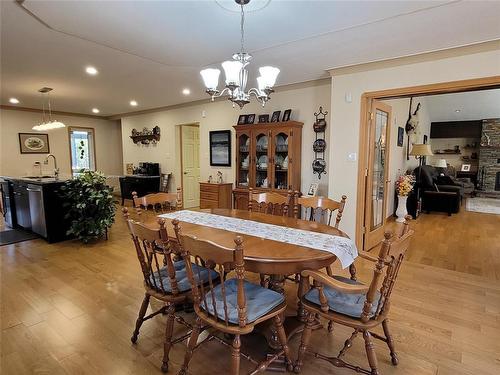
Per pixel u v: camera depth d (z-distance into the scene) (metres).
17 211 4.99
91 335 2.14
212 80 2.30
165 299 1.83
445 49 3.05
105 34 2.71
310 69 3.83
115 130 8.81
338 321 1.64
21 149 7.10
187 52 3.19
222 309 1.65
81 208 4.13
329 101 4.38
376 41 2.87
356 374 1.78
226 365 1.86
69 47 3.07
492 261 3.63
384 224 4.55
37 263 3.49
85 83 4.62
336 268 3.33
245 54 2.37
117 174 8.91
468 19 2.39
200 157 6.34
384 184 4.46
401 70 3.35
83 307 2.52
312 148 4.60
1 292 2.78
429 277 3.14
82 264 3.46
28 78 4.31
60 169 7.72
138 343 2.06
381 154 4.32
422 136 8.12
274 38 2.80
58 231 4.31
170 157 7.00
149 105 6.68
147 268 1.95
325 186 4.50
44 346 2.02
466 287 2.92
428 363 1.87
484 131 9.66
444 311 2.48
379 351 1.99
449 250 4.03
